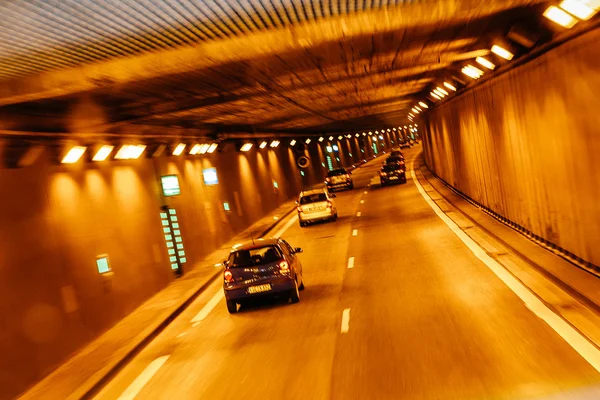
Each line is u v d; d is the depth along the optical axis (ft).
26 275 44.80
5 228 43.50
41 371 43.39
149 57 36.37
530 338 31.89
